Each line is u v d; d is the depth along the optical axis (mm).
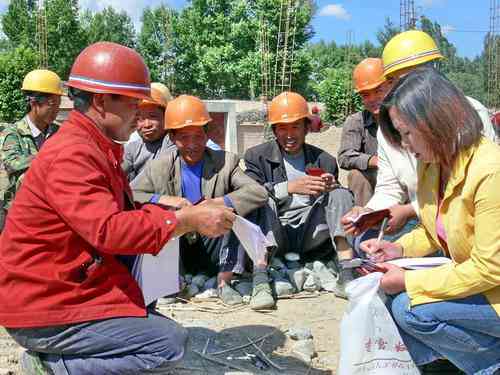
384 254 3338
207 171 4852
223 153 4934
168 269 3104
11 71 25422
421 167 3029
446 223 2840
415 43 4184
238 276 5145
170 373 3461
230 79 47719
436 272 2816
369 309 2928
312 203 5352
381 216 3598
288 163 5375
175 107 4711
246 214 4805
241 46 47188
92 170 2637
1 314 2703
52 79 5758
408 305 2863
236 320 4398
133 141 5832
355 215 3590
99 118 2781
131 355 2789
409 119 2697
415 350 2988
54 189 2594
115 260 2818
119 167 2873
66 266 2699
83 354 2793
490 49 33312
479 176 2621
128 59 2775
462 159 2693
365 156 5762
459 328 2840
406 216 3615
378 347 2949
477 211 2637
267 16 43219
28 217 2670
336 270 5383
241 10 47031
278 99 5195
